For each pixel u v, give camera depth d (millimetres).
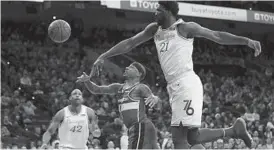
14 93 18109
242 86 25719
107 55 5438
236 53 28750
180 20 4988
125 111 6480
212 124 17531
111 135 15453
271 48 29062
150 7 20578
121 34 27266
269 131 17984
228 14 22406
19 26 25109
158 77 23688
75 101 8766
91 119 9070
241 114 21188
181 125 4902
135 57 25922
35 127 17078
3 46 22484
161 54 5043
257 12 23125
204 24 28172
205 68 27469
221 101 22469
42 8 23969
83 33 26094
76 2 22734
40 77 20297
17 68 21234
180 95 4910
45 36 24641
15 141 15312
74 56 23609
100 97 19906
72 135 8828
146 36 5215
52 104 18469
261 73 27344
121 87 6637
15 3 24094
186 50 4930
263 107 21312
